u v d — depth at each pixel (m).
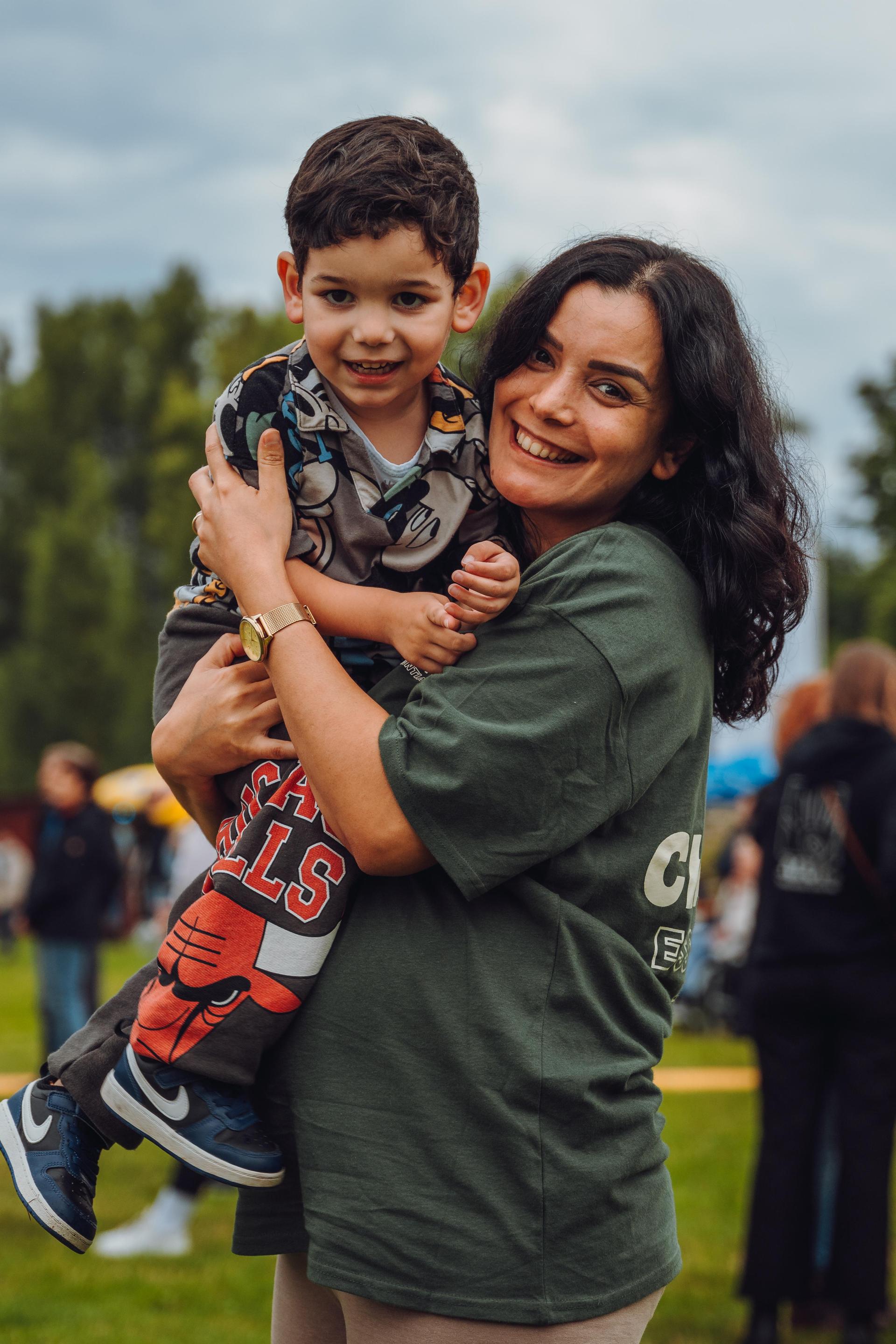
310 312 1.62
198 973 1.51
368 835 1.45
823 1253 4.22
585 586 1.52
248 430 1.64
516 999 1.46
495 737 1.42
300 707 1.51
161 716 1.78
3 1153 1.63
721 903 10.21
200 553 1.69
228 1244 4.84
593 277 1.60
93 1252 4.71
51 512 39.38
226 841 1.62
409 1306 1.42
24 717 35.78
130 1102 1.54
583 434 1.60
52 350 47.06
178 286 47.31
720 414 1.61
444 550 1.74
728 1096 7.43
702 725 1.61
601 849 1.52
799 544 1.72
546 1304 1.42
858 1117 3.99
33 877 6.97
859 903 4.02
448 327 1.65
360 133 1.61
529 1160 1.43
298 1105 1.51
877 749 4.04
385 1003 1.47
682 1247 4.81
